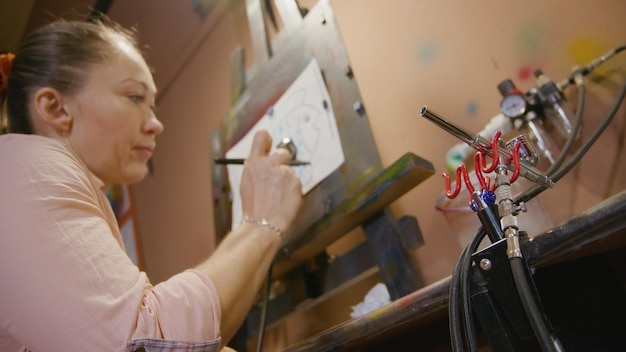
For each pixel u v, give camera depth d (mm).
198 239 1540
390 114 986
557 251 402
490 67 834
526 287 374
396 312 555
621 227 370
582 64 719
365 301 861
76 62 745
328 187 916
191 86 1758
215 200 1280
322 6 1086
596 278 557
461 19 901
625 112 666
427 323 720
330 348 647
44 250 500
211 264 628
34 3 2400
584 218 388
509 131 755
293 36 1158
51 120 719
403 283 756
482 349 697
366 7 1107
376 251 812
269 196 785
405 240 831
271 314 1040
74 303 476
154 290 542
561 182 715
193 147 1675
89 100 735
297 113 1067
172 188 1750
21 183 550
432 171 738
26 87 747
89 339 466
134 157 808
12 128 759
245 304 614
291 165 996
